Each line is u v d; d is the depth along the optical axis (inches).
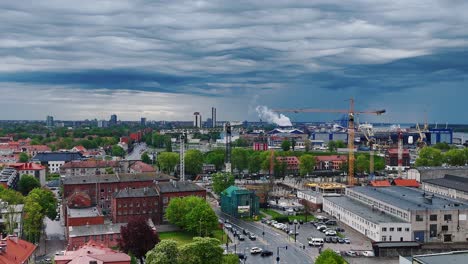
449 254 5708.7
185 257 6166.3
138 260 7869.1
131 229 7608.3
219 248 6412.4
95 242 7770.7
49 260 7736.2
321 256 6028.5
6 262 5915.4
